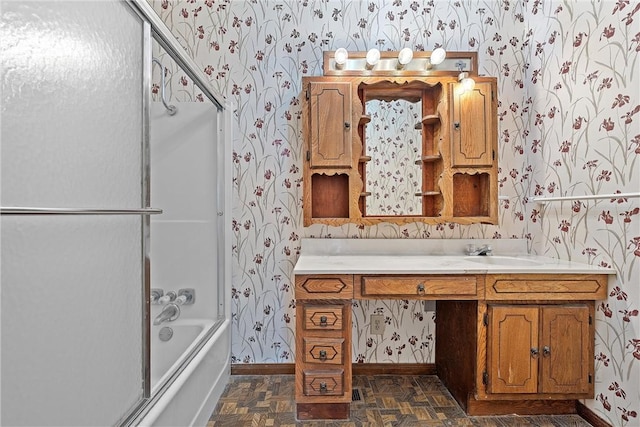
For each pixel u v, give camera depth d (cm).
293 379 218
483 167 207
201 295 208
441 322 216
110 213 90
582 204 181
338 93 205
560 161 195
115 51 103
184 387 144
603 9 165
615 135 160
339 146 205
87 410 90
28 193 75
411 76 208
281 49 224
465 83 205
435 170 220
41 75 77
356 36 224
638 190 149
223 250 211
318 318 172
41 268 78
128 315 107
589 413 173
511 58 224
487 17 223
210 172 208
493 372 172
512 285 171
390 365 224
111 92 101
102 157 97
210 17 223
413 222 214
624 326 156
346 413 176
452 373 200
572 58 185
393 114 220
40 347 77
